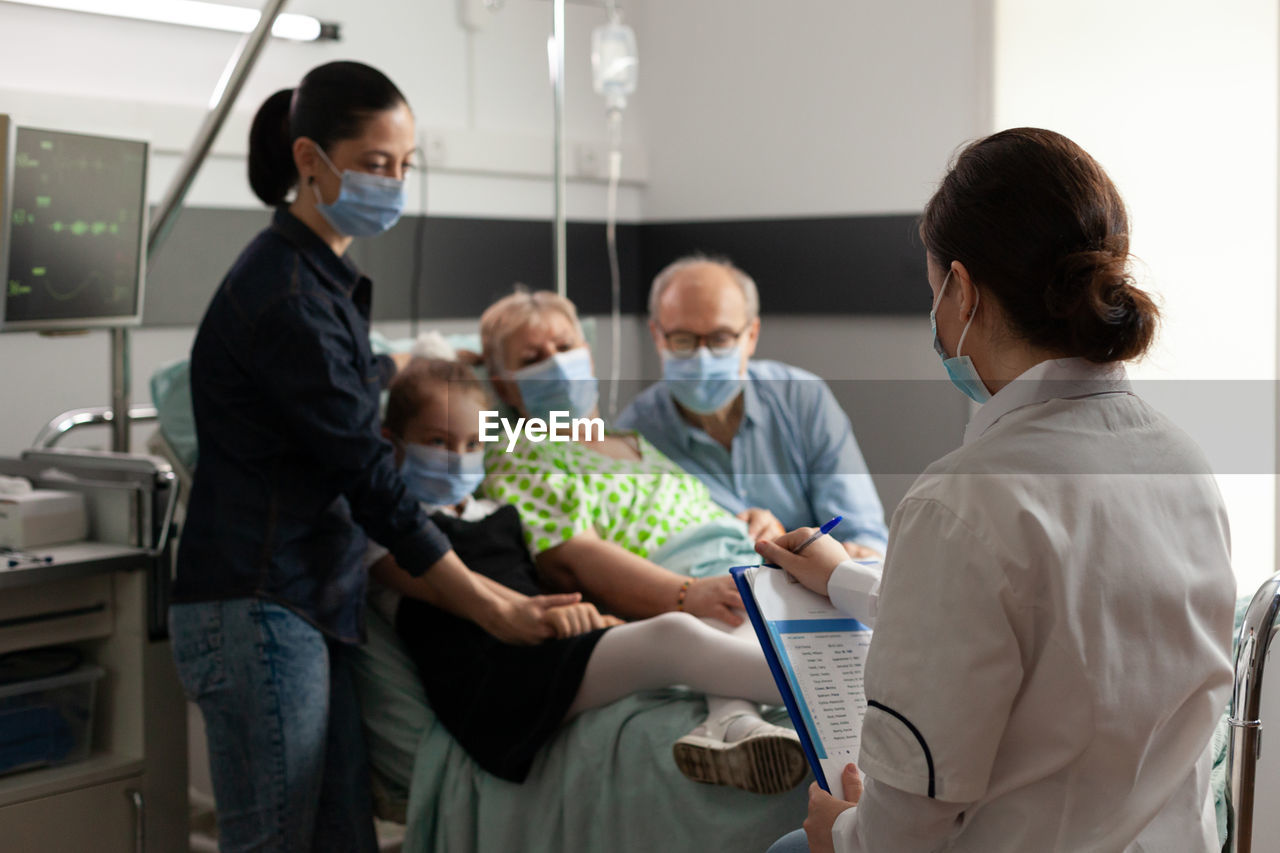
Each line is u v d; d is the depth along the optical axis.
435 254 3.36
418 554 1.83
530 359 2.32
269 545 1.75
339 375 1.74
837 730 1.15
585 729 1.75
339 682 1.92
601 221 3.85
